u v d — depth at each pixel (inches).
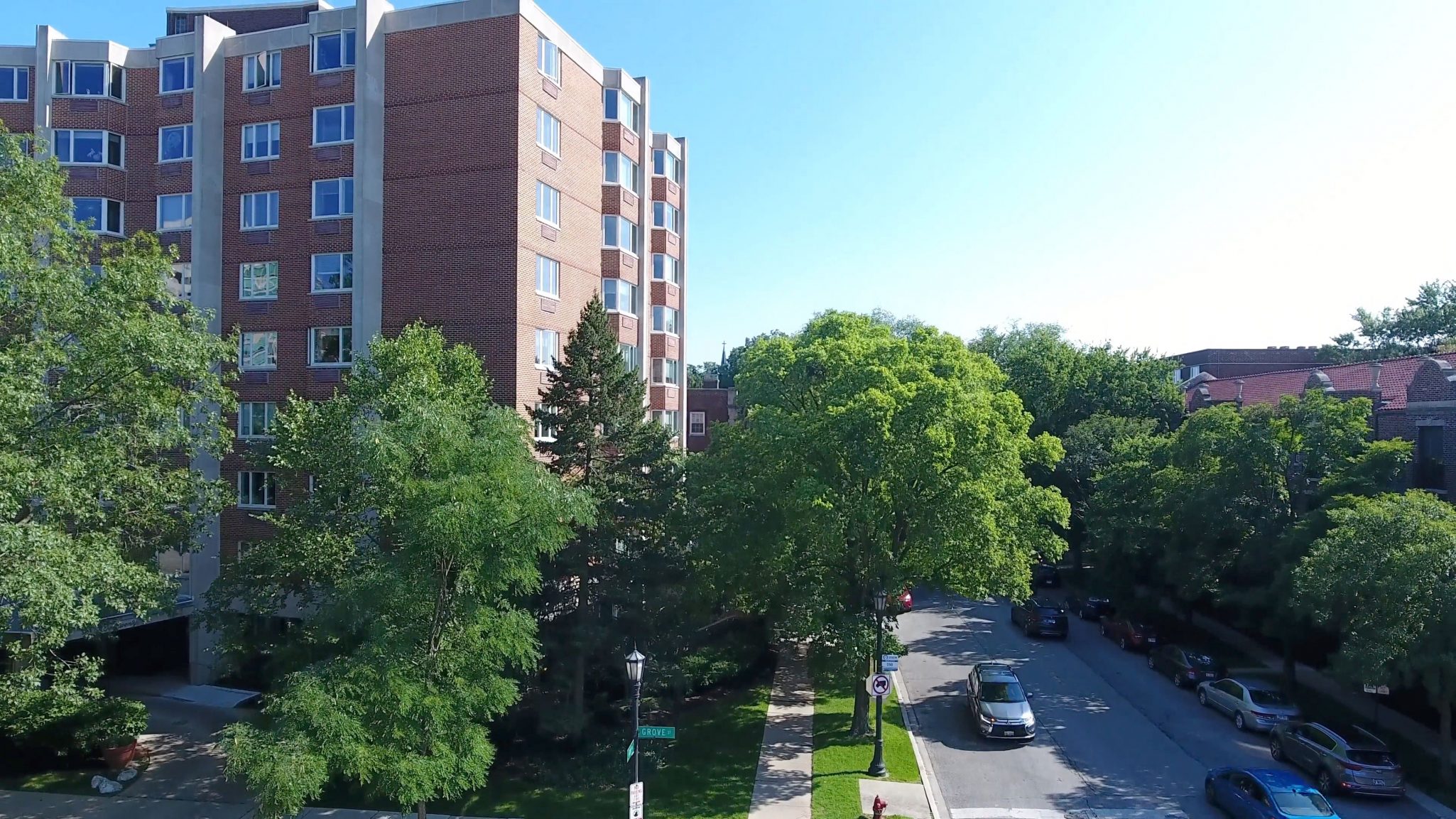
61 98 1189.7
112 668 1189.1
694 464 953.5
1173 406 2039.9
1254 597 1048.8
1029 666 1274.6
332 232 1125.1
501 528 601.3
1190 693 1136.8
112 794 807.7
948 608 1712.6
